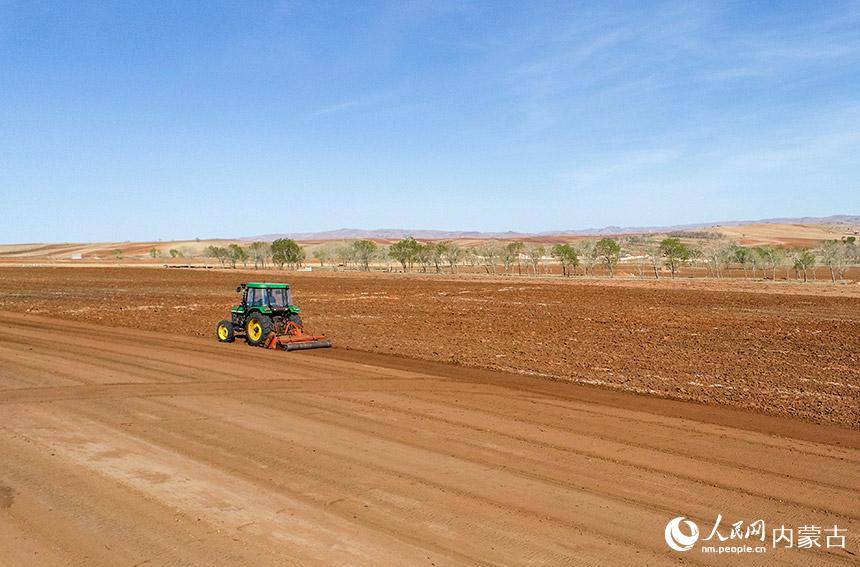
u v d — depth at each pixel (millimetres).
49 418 10531
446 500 7312
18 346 18344
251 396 12359
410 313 30156
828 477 8273
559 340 21203
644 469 8469
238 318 19828
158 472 8078
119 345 18703
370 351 18312
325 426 10320
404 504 7180
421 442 9531
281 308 19078
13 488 7496
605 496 7512
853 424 10930
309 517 6801
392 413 11227
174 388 12938
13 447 8992
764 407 12062
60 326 23422
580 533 6527
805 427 10719
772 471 8461
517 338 21609
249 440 9484
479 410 11531
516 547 6195
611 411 11586
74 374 14203
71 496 7281
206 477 7930
